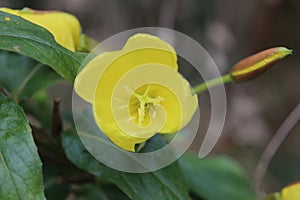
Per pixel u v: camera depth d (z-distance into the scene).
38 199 0.35
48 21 0.40
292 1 1.00
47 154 0.43
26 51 0.36
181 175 0.41
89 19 0.86
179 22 0.88
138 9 0.86
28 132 0.36
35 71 0.44
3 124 0.36
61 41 0.40
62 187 0.47
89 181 0.45
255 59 0.40
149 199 0.39
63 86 0.80
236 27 0.94
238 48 0.94
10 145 0.36
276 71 1.05
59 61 0.36
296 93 1.03
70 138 0.41
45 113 0.48
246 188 0.51
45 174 0.45
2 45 0.36
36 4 0.86
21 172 0.35
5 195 0.35
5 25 0.36
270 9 0.97
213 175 0.51
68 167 0.44
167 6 0.81
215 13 0.90
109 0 0.86
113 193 0.46
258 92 1.00
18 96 0.44
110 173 0.40
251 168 0.88
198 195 0.49
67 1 0.86
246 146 0.90
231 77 0.41
